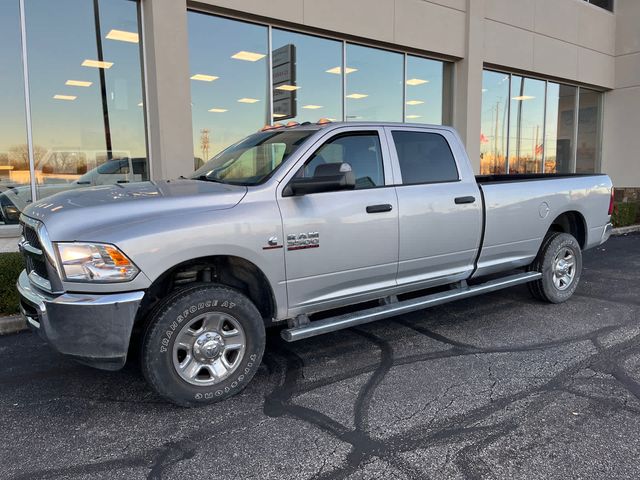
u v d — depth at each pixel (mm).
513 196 5398
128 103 8328
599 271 7902
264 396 3756
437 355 4492
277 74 9578
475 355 4477
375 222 4336
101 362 3320
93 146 8195
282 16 9062
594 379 3928
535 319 5484
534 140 14859
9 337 5176
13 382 4078
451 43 11680
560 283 6066
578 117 16344
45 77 7766
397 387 3857
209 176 4480
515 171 14375
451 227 4883
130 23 8156
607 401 3564
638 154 16391
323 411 3504
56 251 3225
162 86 7918
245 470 2836
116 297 3234
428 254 4770
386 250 4445
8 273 5469
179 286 3799
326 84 10227
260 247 3736
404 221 4531
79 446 3113
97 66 8070
